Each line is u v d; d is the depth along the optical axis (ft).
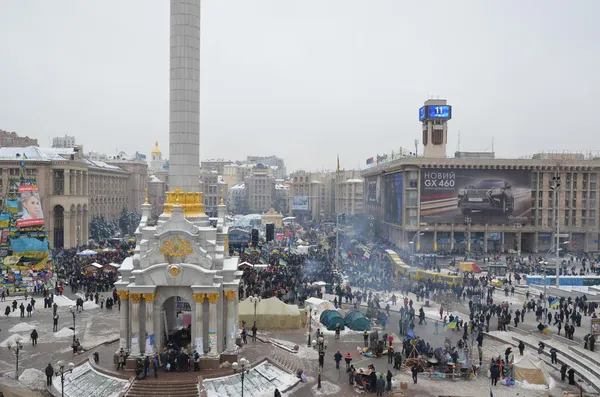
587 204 456.45
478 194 439.22
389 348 163.43
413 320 200.54
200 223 154.92
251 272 266.57
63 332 187.01
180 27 155.22
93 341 178.50
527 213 443.73
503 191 440.04
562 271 331.77
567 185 456.04
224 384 135.13
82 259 326.65
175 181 157.58
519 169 442.50
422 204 437.58
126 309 146.10
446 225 439.63
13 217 262.67
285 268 290.35
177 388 129.39
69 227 430.61
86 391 132.87
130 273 146.92
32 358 161.79
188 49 155.94
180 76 155.74
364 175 613.52
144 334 144.87
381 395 136.26
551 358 164.55
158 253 146.51
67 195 427.74
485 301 244.63
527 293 246.88
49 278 261.24
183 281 144.56
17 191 279.28
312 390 139.64
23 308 212.23
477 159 435.94
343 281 278.67
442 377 150.92
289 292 233.55
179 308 204.44
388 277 285.64
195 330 144.66
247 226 512.22
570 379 146.82
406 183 446.19
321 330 198.18
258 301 202.69
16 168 413.18
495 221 441.68
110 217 606.55
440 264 364.38
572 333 181.98
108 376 137.28
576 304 230.48
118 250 353.92
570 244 459.32
